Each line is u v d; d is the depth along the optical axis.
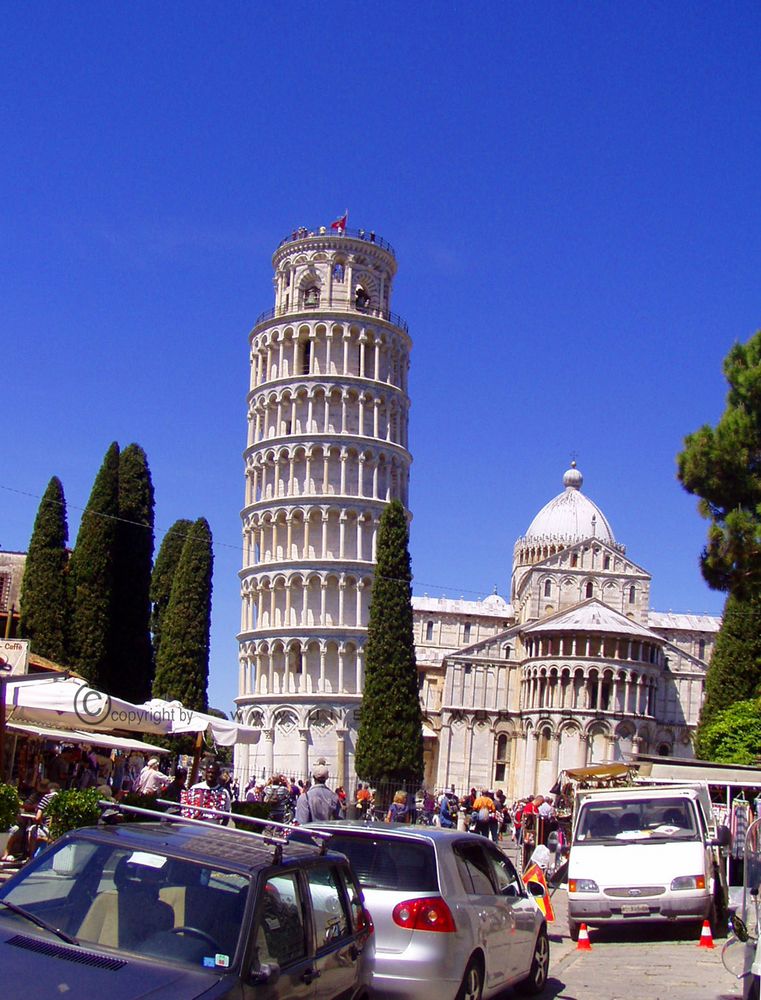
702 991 20.86
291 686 107.06
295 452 111.38
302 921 11.88
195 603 85.00
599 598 129.00
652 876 28.64
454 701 125.00
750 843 17.28
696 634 145.38
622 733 117.94
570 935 29.72
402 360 118.00
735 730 69.00
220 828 12.79
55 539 72.81
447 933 15.59
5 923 10.33
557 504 148.12
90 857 11.38
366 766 86.75
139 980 9.62
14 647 35.59
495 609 147.00
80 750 42.28
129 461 78.25
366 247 116.62
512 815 82.88
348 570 108.19
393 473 114.31
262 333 116.88
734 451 40.78
